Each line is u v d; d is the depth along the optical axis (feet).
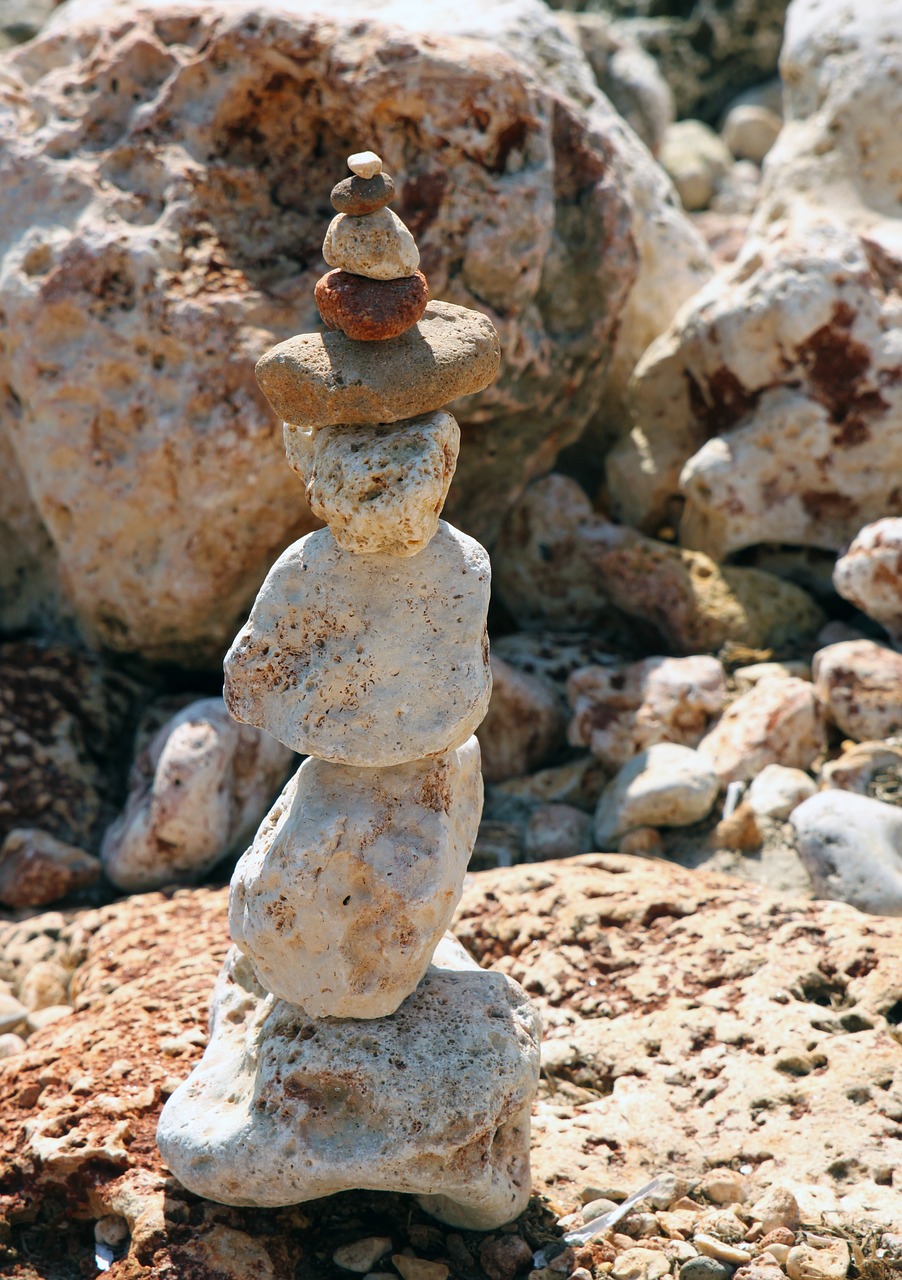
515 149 17.43
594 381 19.16
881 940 12.86
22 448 17.90
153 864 16.05
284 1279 10.21
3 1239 10.84
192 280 16.67
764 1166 10.94
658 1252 10.25
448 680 9.62
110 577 17.46
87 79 17.78
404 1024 10.18
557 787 16.93
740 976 12.73
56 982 14.38
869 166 20.45
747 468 18.76
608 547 18.93
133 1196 10.61
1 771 16.99
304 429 10.21
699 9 36.29
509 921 13.71
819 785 16.01
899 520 17.48
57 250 16.96
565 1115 11.68
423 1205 10.80
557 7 38.99
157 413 16.56
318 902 9.78
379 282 9.40
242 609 17.57
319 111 17.21
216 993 11.67
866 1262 10.02
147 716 18.02
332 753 9.66
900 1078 11.42
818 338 18.48
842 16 21.11
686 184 32.89
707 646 18.19
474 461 18.16
